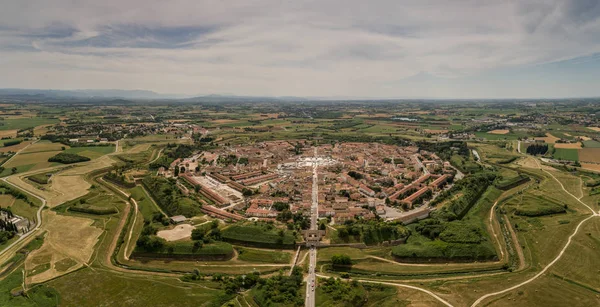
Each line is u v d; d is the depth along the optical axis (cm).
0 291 18975
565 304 17825
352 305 17912
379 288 19338
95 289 19275
